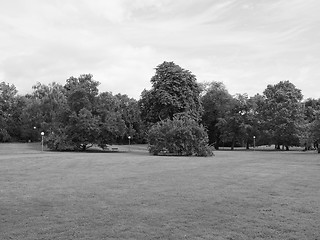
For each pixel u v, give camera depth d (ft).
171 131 139.85
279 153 166.61
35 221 28.71
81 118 189.47
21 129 318.86
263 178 56.85
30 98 332.80
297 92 229.86
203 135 140.05
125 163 87.76
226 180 53.72
